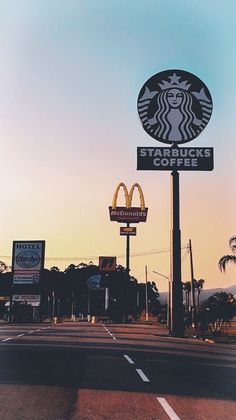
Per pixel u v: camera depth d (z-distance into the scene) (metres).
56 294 144.50
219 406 10.38
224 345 31.23
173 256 41.06
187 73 43.78
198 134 43.19
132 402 10.56
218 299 53.22
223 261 49.31
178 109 43.56
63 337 32.22
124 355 20.53
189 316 66.19
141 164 42.81
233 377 14.82
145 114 43.56
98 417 9.16
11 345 24.53
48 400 10.58
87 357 19.27
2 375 13.97
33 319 80.31
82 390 11.84
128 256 85.00
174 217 41.78
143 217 80.00
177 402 10.68
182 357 20.77
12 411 9.52
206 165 42.66
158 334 41.72
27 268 81.12
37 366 16.11
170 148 43.00
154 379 13.88
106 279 116.81
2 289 117.62
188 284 111.88
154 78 43.81
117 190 80.88
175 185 42.41
